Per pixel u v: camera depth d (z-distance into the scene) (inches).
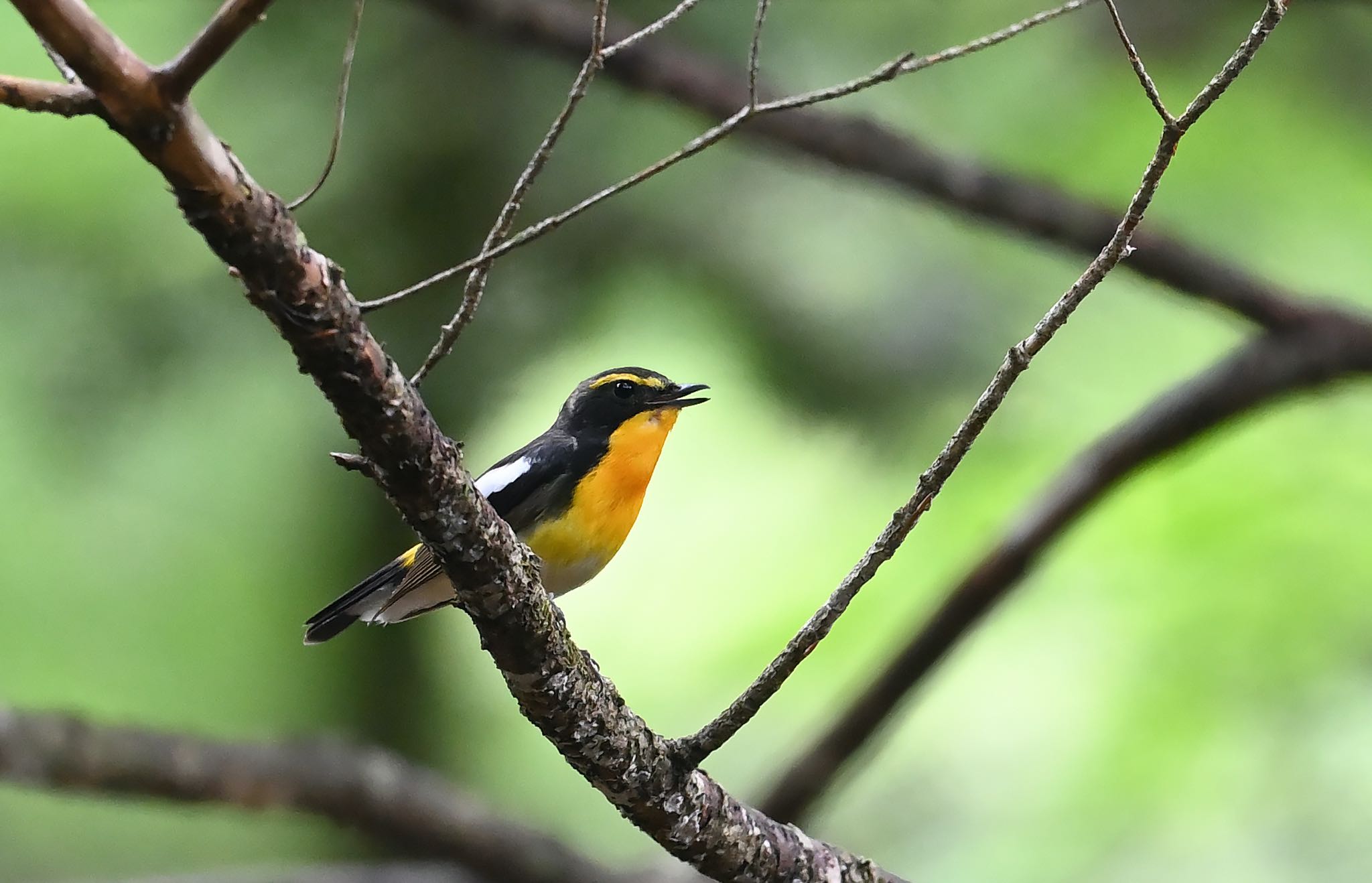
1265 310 339.9
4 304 402.0
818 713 406.9
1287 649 366.3
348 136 394.9
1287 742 358.0
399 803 349.1
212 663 514.6
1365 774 351.6
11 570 475.5
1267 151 414.0
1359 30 403.5
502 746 560.4
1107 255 171.8
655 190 399.2
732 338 411.2
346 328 151.3
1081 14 407.8
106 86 128.7
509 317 417.7
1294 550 377.4
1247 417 349.7
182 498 454.6
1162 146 166.2
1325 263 414.9
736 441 484.7
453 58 391.9
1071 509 354.9
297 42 387.5
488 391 431.2
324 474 471.8
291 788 335.0
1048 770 379.6
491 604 176.7
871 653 407.8
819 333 404.5
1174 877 350.9
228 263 144.9
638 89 336.8
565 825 553.9
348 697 522.3
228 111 391.9
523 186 167.0
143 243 405.7
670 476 484.7
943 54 164.6
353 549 496.7
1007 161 405.1
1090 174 407.8
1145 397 416.8
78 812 567.5
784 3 384.5
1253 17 406.3
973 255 409.7
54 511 451.5
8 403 411.2
